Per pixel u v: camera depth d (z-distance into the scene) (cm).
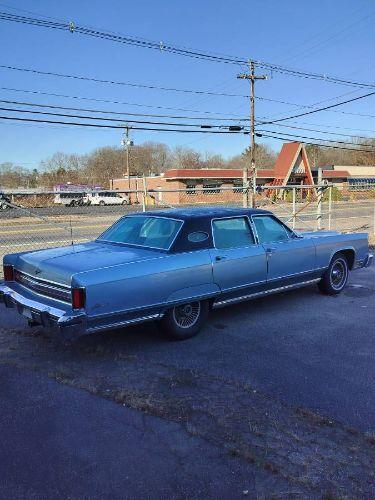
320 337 566
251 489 287
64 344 543
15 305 546
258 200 2788
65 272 473
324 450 325
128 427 359
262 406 388
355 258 799
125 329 598
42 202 3916
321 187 1469
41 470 307
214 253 572
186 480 296
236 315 661
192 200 5391
